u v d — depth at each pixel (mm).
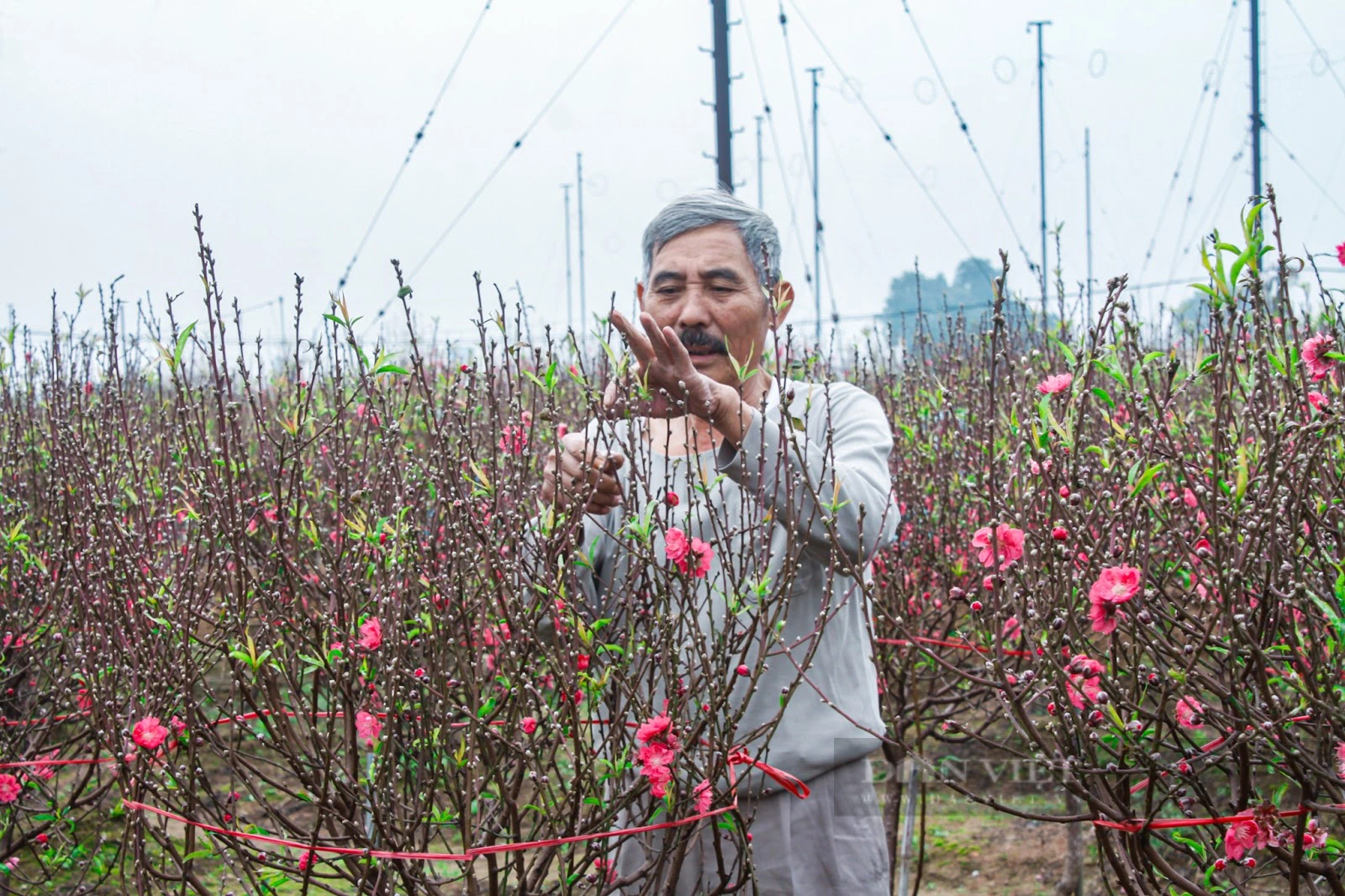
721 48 7293
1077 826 4156
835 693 2242
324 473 3180
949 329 4633
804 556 2221
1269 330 2102
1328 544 2326
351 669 2223
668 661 2076
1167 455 2035
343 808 2262
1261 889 2555
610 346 2121
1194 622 2375
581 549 2285
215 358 2182
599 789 2209
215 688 3484
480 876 3359
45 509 3865
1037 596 2027
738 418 2035
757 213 2342
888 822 4121
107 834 4117
